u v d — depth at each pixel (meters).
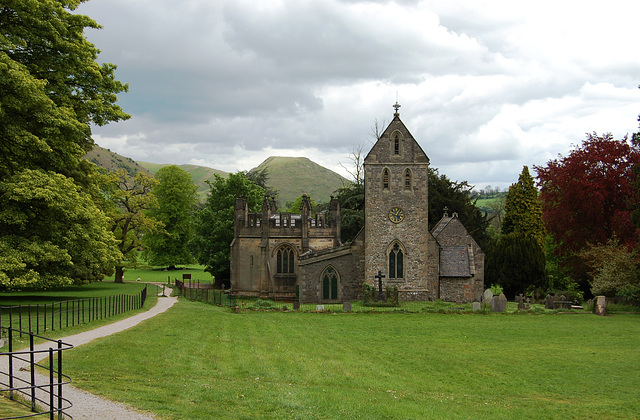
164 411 15.75
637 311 51.91
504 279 68.75
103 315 39.75
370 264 61.06
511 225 87.88
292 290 76.69
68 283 41.03
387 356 30.47
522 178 87.00
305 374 23.98
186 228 108.56
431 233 63.53
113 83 47.81
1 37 36.25
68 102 43.06
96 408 15.69
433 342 35.50
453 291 62.50
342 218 93.56
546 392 23.77
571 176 64.06
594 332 39.94
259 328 38.66
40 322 33.88
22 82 35.00
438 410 19.58
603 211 64.50
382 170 61.41
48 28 40.12
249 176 124.25
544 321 46.09
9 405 15.13
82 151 44.19
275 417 16.41
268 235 77.31
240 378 22.02
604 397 23.05
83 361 21.95
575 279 69.00
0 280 32.75
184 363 23.77
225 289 86.31
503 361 29.77
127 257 89.44
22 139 36.28
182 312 46.09
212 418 15.59
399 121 61.72
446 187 88.56
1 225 38.84
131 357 23.69
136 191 86.62
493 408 20.72
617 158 63.38
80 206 41.22
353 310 52.62
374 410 18.38
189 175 110.44
